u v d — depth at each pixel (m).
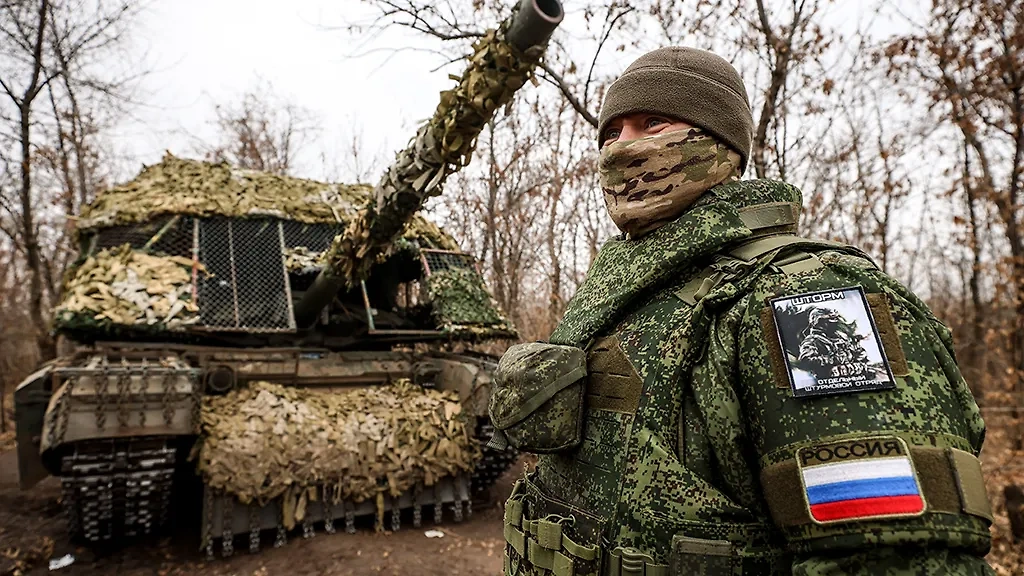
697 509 1.21
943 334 1.24
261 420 5.36
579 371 1.51
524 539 1.57
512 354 1.64
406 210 5.02
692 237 1.42
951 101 8.77
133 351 5.62
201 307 6.28
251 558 5.23
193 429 4.99
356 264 5.88
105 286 5.93
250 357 5.97
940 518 0.96
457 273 8.07
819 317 1.14
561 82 5.85
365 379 6.53
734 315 1.25
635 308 1.52
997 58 8.49
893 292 1.18
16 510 6.97
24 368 18.97
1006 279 9.77
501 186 11.95
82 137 12.95
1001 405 10.43
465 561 5.29
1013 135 9.26
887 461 1.00
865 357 1.08
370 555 5.29
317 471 5.38
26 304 20.25
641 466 1.28
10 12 9.96
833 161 7.42
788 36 5.50
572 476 1.49
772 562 1.17
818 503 1.03
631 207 1.57
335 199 8.12
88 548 5.45
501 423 1.58
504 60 3.31
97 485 4.70
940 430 1.03
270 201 7.51
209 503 5.19
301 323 7.00
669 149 1.52
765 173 5.75
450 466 5.96
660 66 1.56
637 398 1.35
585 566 1.33
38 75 10.41
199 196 7.15
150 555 5.34
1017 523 5.27
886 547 0.99
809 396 1.09
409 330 7.53
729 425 1.20
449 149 4.13
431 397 6.26
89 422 4.58
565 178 10.06
